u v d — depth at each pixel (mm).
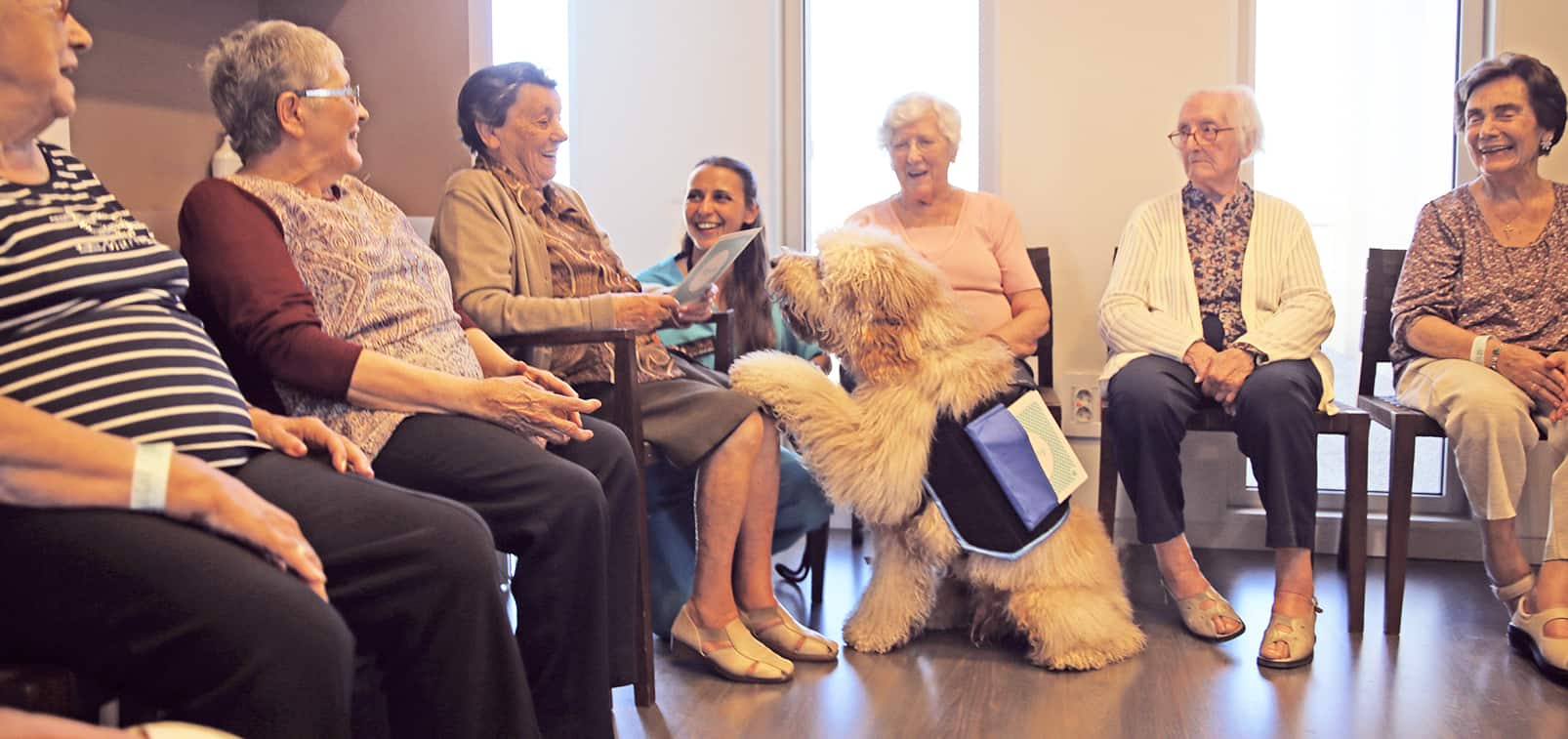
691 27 3355
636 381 1983
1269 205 2693
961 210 2873
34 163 1363
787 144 3414
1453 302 2586
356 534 1336
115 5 2111
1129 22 3148
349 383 1559
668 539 2424
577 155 3467
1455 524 3100
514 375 1911
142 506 1135
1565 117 2514
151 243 1390
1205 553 3180
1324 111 3170
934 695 2109
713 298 2529
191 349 1351
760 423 2178
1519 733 1920
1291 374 2414
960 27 3330
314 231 1638
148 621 1111
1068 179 3211
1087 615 2238
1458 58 3090
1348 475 2459
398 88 2504
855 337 2240
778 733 1927
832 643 2307
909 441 2199
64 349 1241
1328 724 1963
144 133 2191
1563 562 2252
